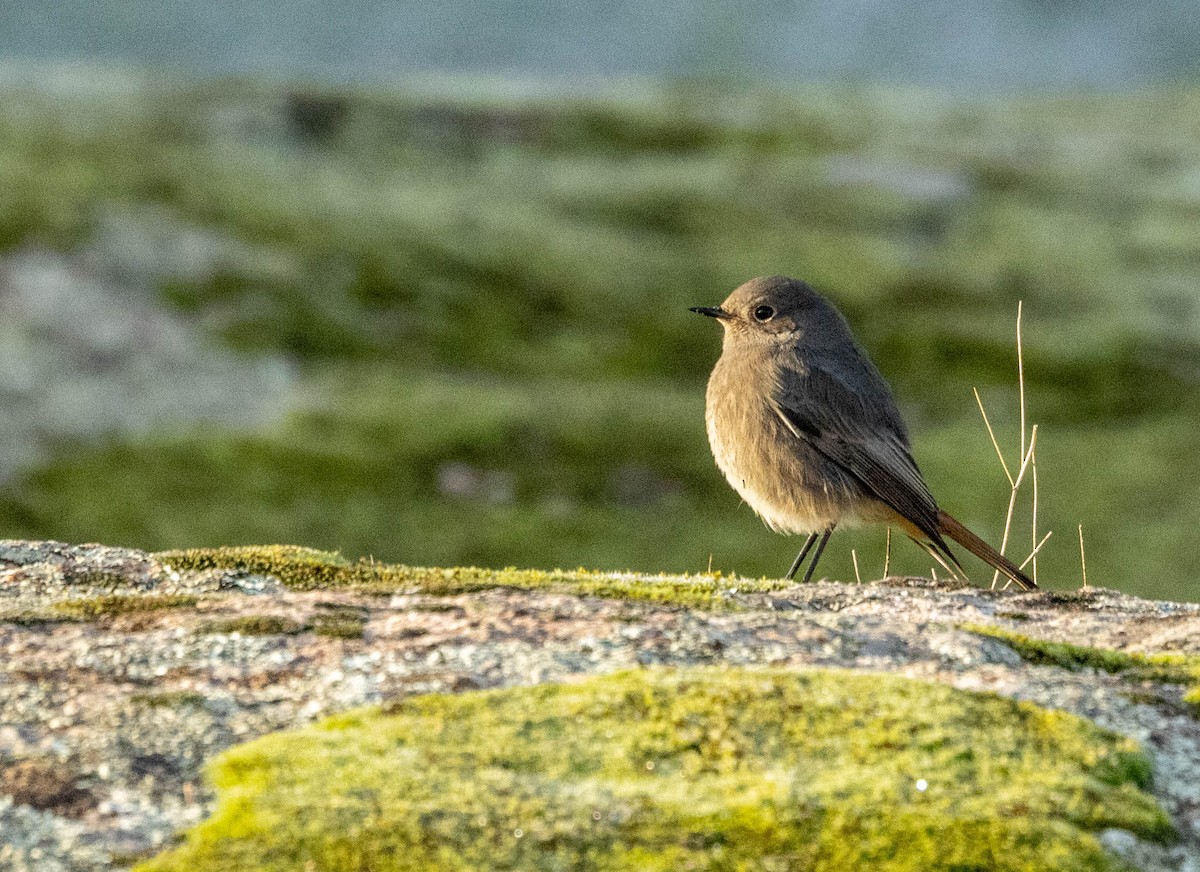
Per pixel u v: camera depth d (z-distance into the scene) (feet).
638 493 72.13
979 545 34.88
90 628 19.81
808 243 105.91
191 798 15.99
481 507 70.18
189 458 71.82
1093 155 128.16
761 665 19.27
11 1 158.71
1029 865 15.34
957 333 92.99
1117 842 15.76
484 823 15.64
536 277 96.27
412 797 15.96
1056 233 109.70
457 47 162.50
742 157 123.24
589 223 106.83
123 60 150.00
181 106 121.08
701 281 98.68
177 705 17.69
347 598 21.44
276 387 78.95
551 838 15.47
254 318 84.58
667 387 85.66
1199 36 169.37
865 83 158.40
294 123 119.75
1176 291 101.09
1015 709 17.83
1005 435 80.69
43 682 18.19
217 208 97.35
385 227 99.81
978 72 166.09
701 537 68.39
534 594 21.81
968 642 20.03
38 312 80.64
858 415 36.42
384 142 118.93
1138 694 18.85
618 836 15.57
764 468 36.78
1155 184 121.29
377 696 18.02
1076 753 17.07
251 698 17.95
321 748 16.80
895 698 17.89
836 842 15.57
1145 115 142.61
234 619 20.08
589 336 90.63
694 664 19.27
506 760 16.70
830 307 37.70
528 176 115.75
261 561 23.50
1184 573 65.26
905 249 106.22
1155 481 74.13
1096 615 22.97
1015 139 132.77
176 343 81.00
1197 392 86.53
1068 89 158.20
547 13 160.76
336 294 89.56
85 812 15.71
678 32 166.61
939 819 15.84
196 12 159.43
